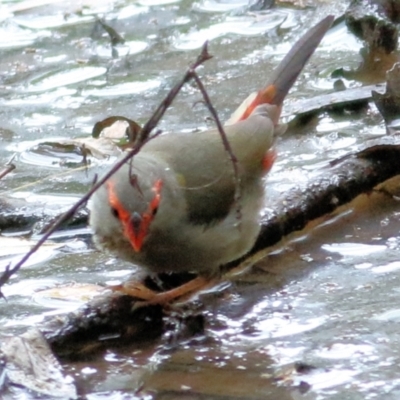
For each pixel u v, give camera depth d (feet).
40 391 25.04
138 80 47.70
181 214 28.78
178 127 41.91
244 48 50.42
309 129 41.63
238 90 45.52
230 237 29.89
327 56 48.88
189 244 29.12
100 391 25.29
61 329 27.22
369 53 48.65
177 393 25.02
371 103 42.68
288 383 25.11
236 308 29.53
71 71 49.29
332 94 43.19
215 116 26.53
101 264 32.50
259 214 31.48
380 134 40.37
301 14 53.72
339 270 31.45
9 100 46.55
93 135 41.34
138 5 57.16
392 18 49.96
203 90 25.98
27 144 41.96
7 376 25.31
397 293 29.55
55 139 41.91
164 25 54.29
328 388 24.76
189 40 52.24
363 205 35.63
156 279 31.30
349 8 51.44
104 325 27.76
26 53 51.78
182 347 27.58
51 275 31.83
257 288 30.73
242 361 26.50
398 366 25.57
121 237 28.48
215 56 49.83
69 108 45.29
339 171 35.63
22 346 26.17
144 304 28.53
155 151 30.14
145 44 52.08
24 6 57.93
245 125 32.30
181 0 57.67
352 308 28.89
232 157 27.32
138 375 26.07
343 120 42.06
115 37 52.29
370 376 25.18
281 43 50.49
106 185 28.30
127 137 41.55
